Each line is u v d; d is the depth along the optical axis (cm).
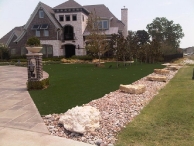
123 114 635
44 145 439
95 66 2545
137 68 2219
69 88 1059
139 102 779
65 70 2078
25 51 3906
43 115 630
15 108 708
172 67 2069
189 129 498
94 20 2816
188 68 2267
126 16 4316
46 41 3762
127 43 2669
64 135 494
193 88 1002
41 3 3719
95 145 444
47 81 1126
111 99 817
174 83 1216
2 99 841
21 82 1315
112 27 3869
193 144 427
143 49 3005
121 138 469
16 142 452
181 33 7306
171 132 488
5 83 1273
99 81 1285
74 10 3741
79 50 3800
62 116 567
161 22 7362
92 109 573
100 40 2594
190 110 639
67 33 3884
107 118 599
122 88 970
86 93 934
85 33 3816
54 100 812
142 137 469
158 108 689
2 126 543
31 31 3809
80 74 1688
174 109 661
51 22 3712
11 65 2916
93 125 519
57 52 3747
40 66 1071
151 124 543
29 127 536
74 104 747
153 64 2878
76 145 442
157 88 1077
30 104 758
